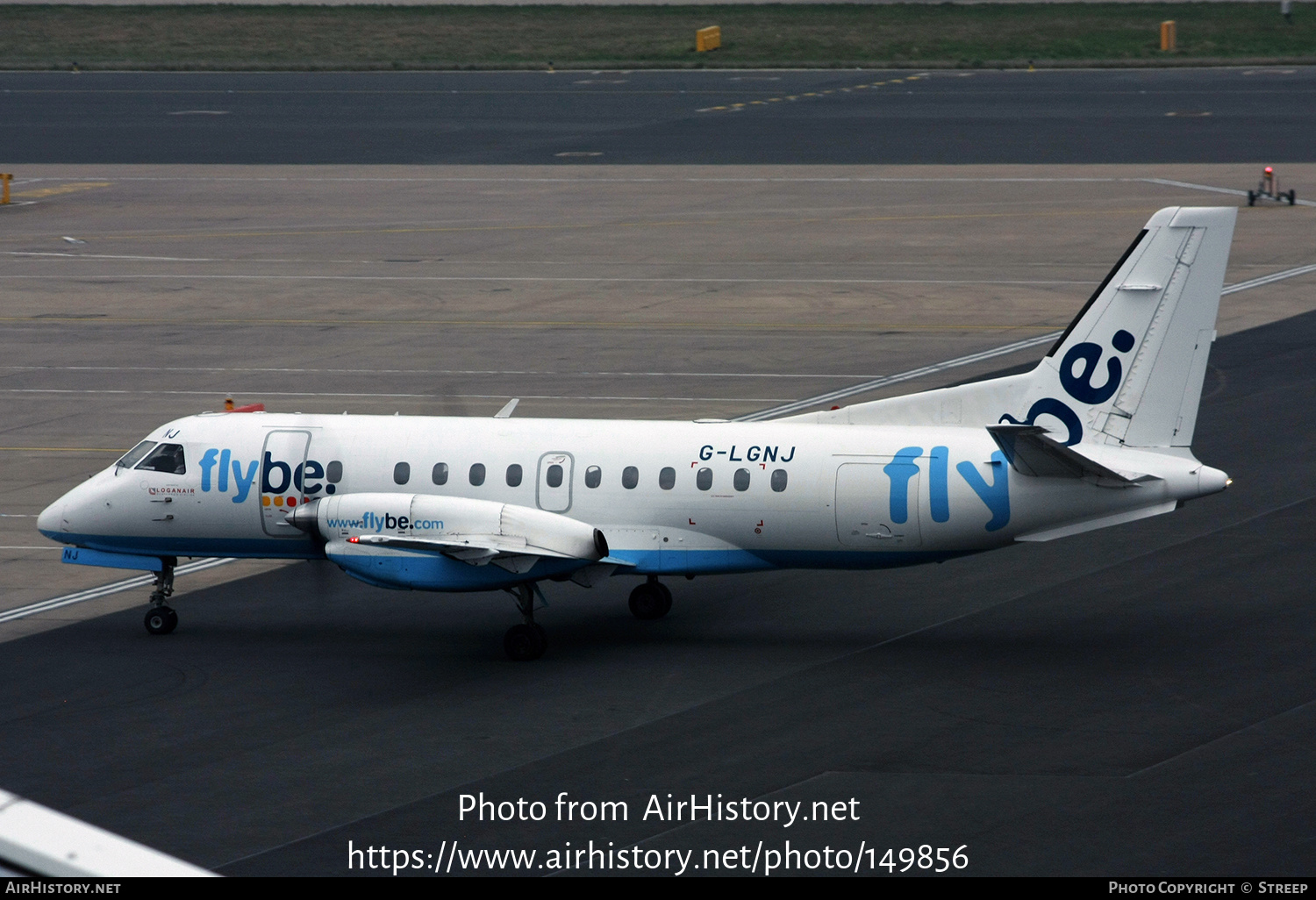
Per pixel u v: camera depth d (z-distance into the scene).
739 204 172.12
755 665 55.62
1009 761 45.53
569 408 96.19
